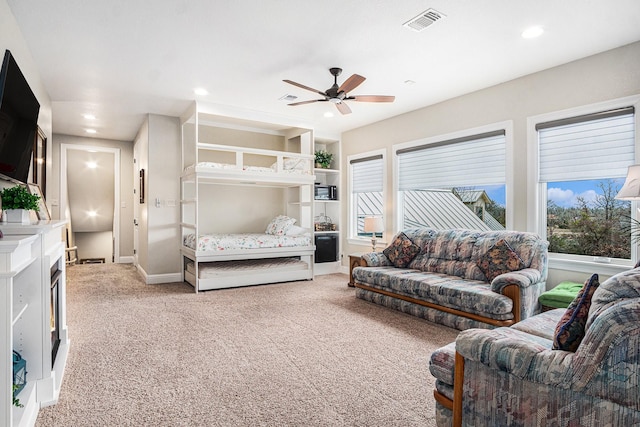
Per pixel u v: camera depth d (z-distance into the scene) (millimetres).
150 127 5457
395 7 2582
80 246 8539
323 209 6914
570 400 1306
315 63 3576
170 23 2807
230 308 4078
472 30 2912
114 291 4895
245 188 6391
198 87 4293
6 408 1467
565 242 3699
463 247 4047
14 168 2426
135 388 2242
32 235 1798
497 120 4141
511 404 1453
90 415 1944
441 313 3484
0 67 2287
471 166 4477
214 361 2648
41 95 3930
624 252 3307
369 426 1857
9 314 1482
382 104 4895
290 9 2611
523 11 2635
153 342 3016
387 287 4016
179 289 5039
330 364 2609
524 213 3895
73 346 2910
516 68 3688
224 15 2693
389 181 5590
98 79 3988
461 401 1612
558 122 3611
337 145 6672
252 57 3434
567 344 1441
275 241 5430
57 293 2742
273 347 2922
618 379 1197
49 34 2969
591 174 3428
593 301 1440
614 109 3240
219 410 2000
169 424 1865
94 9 2604
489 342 1518
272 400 2109
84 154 7445
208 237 5090
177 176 5672
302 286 5297
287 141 6453
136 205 6922
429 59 3475
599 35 2996
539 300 3277
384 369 2531
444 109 4738
